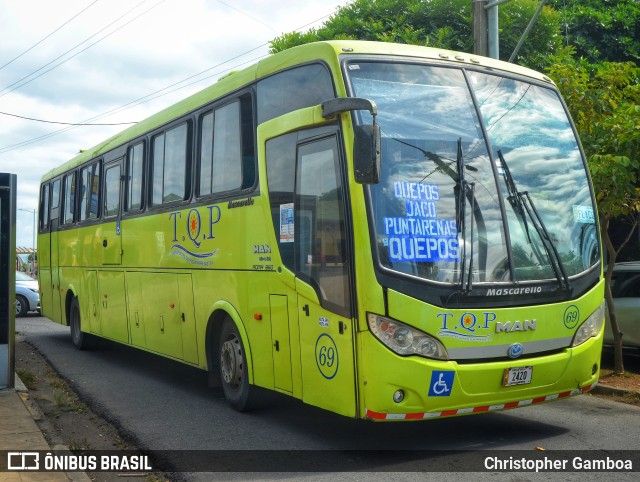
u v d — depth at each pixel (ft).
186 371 38.47
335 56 21.76
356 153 19.15
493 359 20.48
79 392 32.91
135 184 36.99
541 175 22.93
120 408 29.40
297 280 22.52
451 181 21.13
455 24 57.06
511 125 23.06
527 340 20.95
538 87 24.59
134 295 36.63
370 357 19.45
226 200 27.32
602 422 24.79
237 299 26.32
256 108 25.98
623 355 36.01
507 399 20.80
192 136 30.86
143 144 36.17
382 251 19.71
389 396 19.38
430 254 20.18
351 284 20.02
